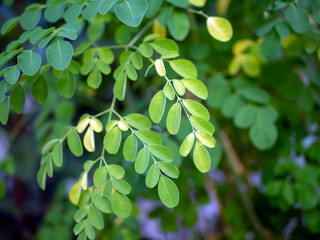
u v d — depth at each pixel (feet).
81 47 0.92
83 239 0.77
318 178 1.17
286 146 1.29
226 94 1.14
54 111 1.44
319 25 1.13
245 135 1.54
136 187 1.24
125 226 1.26
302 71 1.16
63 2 0.92
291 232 1.41
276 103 1.37
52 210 1.58
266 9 1.00
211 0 1.39
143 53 0.83
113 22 1.29
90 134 0.81
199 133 0.74
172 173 0.74
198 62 1.25
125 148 0.77
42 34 0.73
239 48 1.18
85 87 1.58
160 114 0.75
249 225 1.59
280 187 1.18
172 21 0.93
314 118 1.24
